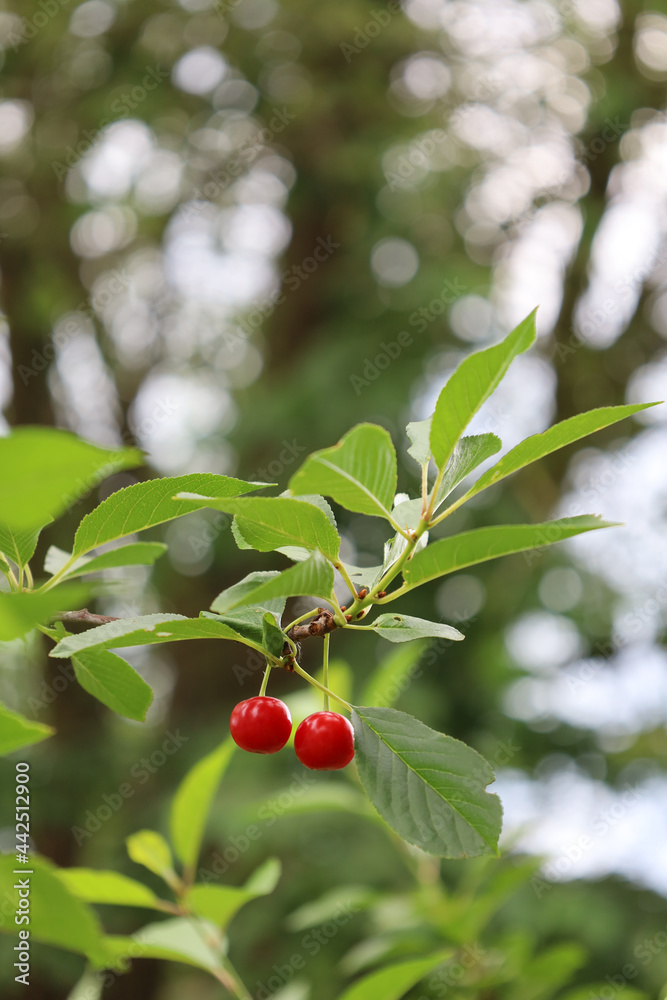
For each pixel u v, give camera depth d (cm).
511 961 316
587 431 124
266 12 700
